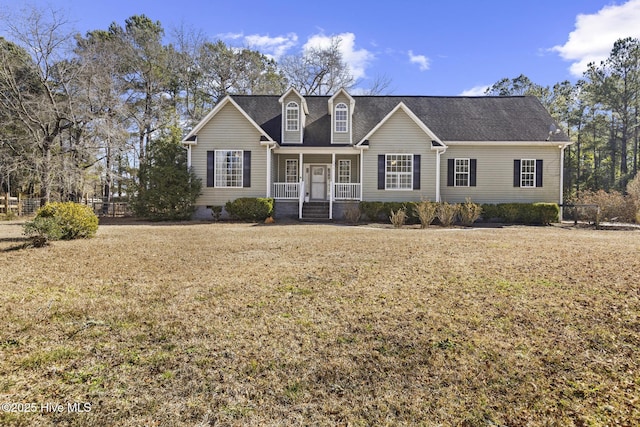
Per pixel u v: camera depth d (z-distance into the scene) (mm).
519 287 5152
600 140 36062
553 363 3102
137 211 17547
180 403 2523
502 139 18453
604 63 32250
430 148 17734
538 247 8609
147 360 3115
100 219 18484
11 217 18938
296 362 3119
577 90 37188
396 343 3482
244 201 16688
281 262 6992
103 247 8602
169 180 17000
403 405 2543
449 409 2502
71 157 20875
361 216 17375
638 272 5840
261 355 3236
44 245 8695
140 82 27594
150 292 5043
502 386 2771
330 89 34812
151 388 2697
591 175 34344
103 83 21344
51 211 9664
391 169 17938
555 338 3557
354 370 3000
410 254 7742
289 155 20234
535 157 18609
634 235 11516
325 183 20328
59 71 19453
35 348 3299
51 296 4812
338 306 4484
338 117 18828
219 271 6258
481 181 18719
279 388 2734
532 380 2850
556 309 4285
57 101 20641
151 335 3623
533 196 18625
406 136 17797
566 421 2367
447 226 15164
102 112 21469
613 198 18609
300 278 5766
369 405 2545
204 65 30984
